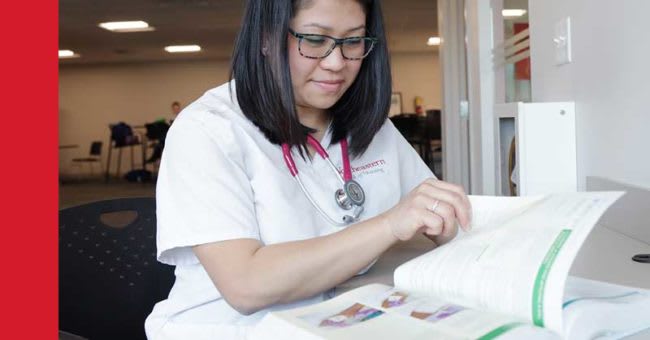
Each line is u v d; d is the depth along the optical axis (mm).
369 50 938
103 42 10344
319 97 881
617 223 1143
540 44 1679
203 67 13250
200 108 895
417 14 8492
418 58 13172
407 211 702
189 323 851
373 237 711
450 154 3795
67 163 13445
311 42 834
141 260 1084
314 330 543
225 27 9133
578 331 532
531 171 1449
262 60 865
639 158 1140
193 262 864
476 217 753
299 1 823
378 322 555
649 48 1084
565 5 1475
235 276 735
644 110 1114
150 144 12422
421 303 604
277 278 714
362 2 843
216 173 812
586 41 1356
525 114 1445
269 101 863
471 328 519
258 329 582
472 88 2699
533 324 531
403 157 1103
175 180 814
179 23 8672
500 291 559
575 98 1439
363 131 978
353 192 933
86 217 1076
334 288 843
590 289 654
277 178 869
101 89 13414
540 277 544
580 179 1429
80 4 7148
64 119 13461
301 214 877
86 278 1063
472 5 2623
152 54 12148
